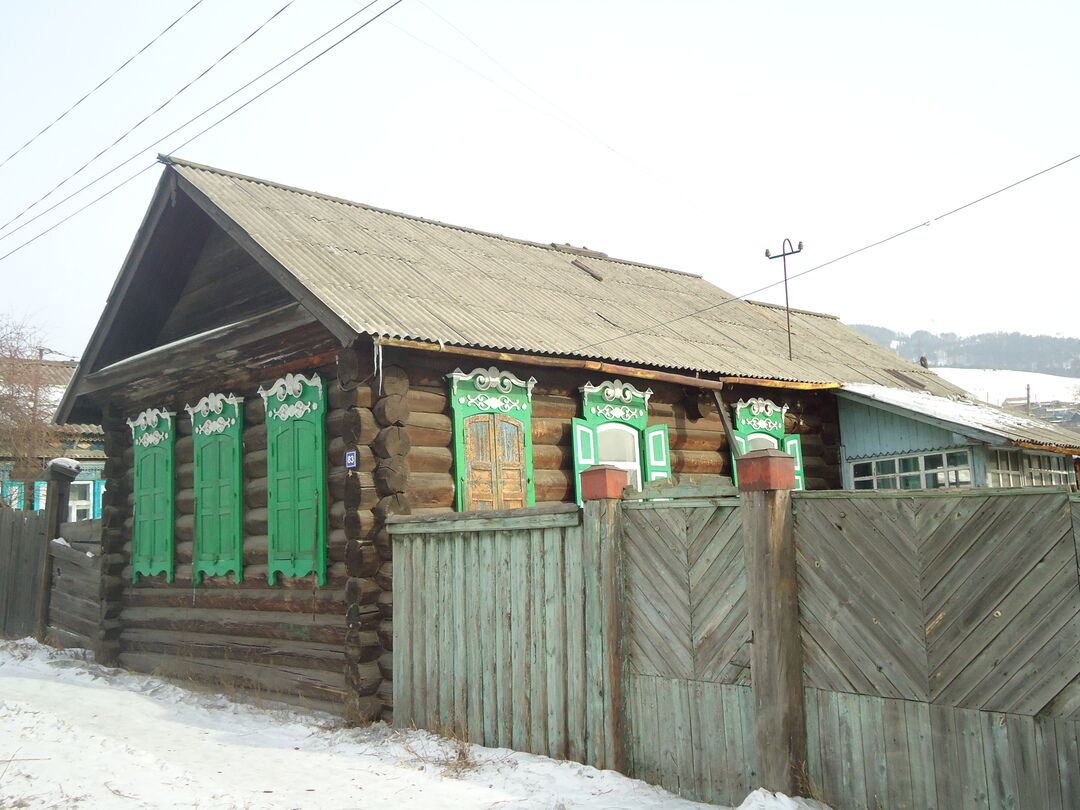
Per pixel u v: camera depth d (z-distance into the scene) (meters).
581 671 6.88
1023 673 4.85
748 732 5.91
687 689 6.27
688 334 14.09
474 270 13.07
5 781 6.06
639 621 6.62
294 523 10.01
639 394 11.85
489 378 10.07
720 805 6.00
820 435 14.81
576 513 6.98
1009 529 4.96
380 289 10.29
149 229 12.27
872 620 5.45
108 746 7.16
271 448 10.45
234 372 11.28
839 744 5.54
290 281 9.64
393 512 8.79
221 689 10.66
